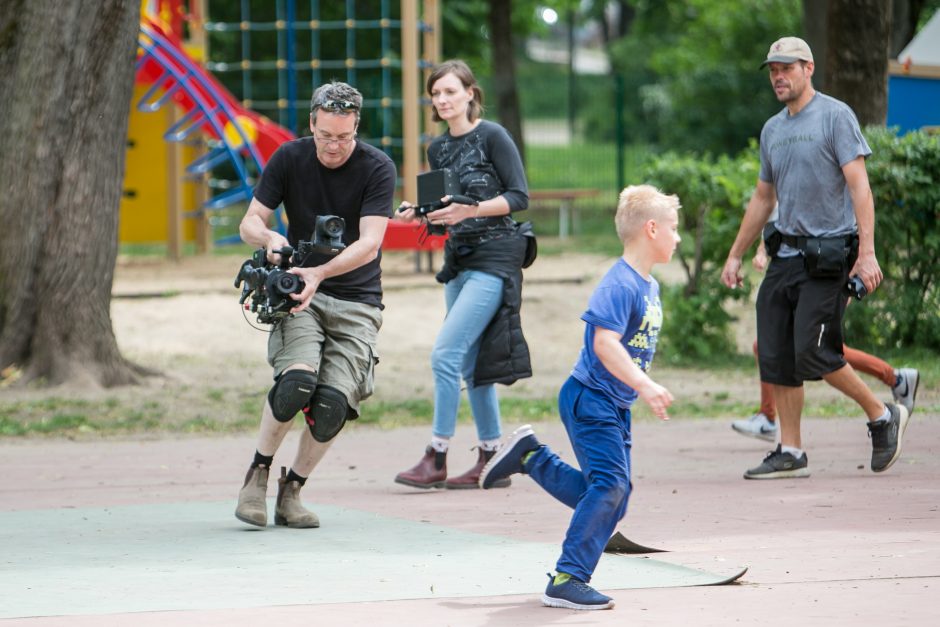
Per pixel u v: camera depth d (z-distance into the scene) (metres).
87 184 29.25
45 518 16.84
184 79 48.41
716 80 81.12
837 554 13.99
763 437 22.42
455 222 17.98
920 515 16.19
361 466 21.42
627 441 12.41
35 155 28.94
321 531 15.78
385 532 15.69
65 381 28.88
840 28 35.31
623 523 16.02
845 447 22.05
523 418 26.66
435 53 58.19
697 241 34.81
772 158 19.28
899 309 32.62
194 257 56.25
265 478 15.95
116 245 30.02
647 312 12.20
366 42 84.75
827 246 18.69
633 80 97.69
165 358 34.69
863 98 35.34
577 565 11.87
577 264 49.75
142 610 11.75
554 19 102.25
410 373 33.22
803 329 18.86
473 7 89.38
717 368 33.50
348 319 15.84
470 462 21.69
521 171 18.80
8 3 29.03
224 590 12.58
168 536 15.52
